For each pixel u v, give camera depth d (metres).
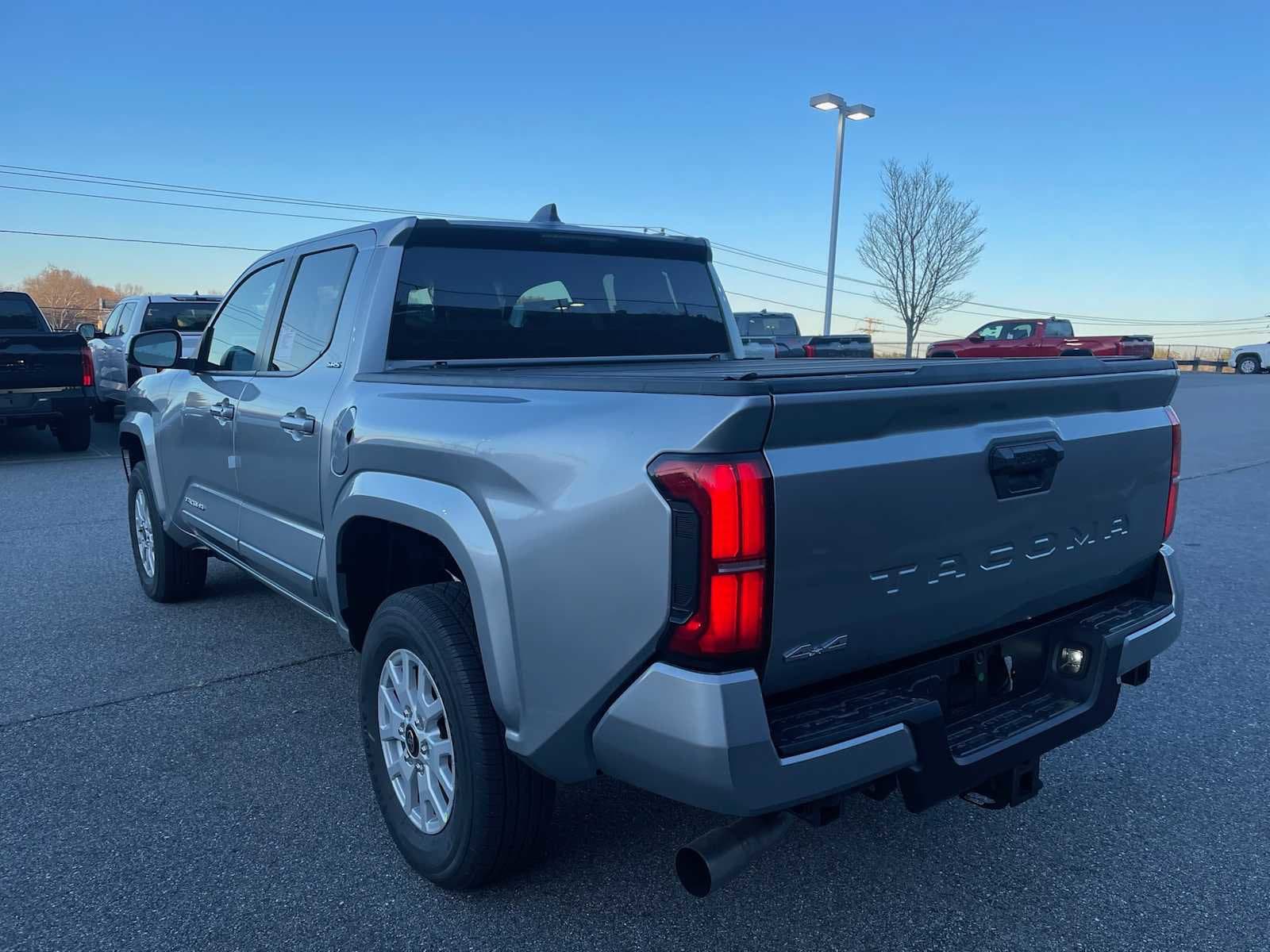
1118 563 2.96
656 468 2.08
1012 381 2.45
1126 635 2.81
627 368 3.44
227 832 3.24
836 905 2.84
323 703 4.34
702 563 2.02
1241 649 5.05
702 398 2.05
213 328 4.81
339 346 3.58
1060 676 2.83
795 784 2.09
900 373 2.25
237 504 4.37
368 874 2.99
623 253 4.15
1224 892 2.90
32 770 3.69
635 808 3.40
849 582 2.19
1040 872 3.02
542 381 2.50
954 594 2.43
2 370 11.91
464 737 2.64
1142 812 3.39
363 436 3.12
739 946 2.65
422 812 2.95
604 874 2.98
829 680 2.32
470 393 2.77
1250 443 14.19
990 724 2.60
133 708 4.29
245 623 5.48
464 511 2.61
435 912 2.80
